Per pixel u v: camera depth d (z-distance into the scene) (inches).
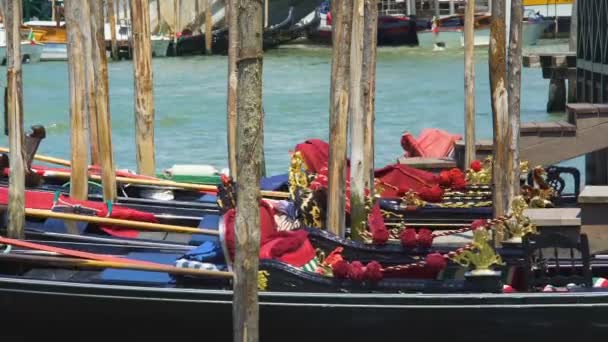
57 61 5059.1
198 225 1264.8
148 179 1428.4
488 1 5620.1
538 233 1021.8
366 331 1009.5
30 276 1084.5
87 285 1034.1
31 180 1368.1
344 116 1170.0
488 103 3341.5
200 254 1056.2
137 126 1555.1
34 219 1235.2
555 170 1387.8
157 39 5319.9
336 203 1176.8
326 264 1051.9
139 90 1546.5
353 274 1015.0
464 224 1279.5
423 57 5044.3
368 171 1288.1
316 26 5502.0
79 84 1322.6
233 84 1461.6
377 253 1093.1
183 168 1533.0
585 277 1012.5
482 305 995.3
